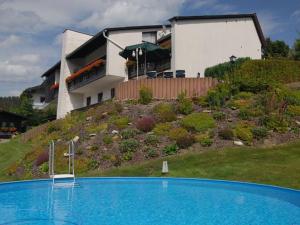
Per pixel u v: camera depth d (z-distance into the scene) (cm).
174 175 1661
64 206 1172
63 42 4862
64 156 1992
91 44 4212
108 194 1382
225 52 3372
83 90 4597
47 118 5331
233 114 2261
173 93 2716
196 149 1939
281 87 2527
